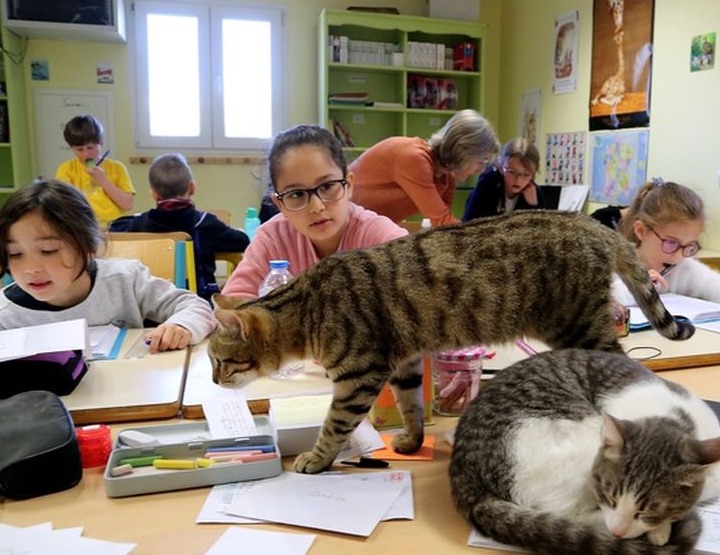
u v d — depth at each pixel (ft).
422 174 8.54
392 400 3.74
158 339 5.05
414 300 3.27
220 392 4.13
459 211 16.69
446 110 16.19
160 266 7.29
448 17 15.76
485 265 3.34
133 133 15.49
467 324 3.34
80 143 12.87
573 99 14.14
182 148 15.76
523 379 3.03
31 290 5.24
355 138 16.37
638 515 2.41
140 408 3.85
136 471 3.08
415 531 2.66
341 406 3.15
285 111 16.07
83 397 3.99
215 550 2.52
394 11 15.71
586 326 3.42
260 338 3.33
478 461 2.71
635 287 3.58
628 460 2.47
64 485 3.03
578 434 2.71
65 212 5.10
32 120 15.06
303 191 4.82
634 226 7.36
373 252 3.45
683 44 11.10
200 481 3.05
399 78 16.07
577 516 2.55
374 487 3.01
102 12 13.96
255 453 3.23
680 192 7.18
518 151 11.64
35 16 13.70
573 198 13.91
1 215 4.99
